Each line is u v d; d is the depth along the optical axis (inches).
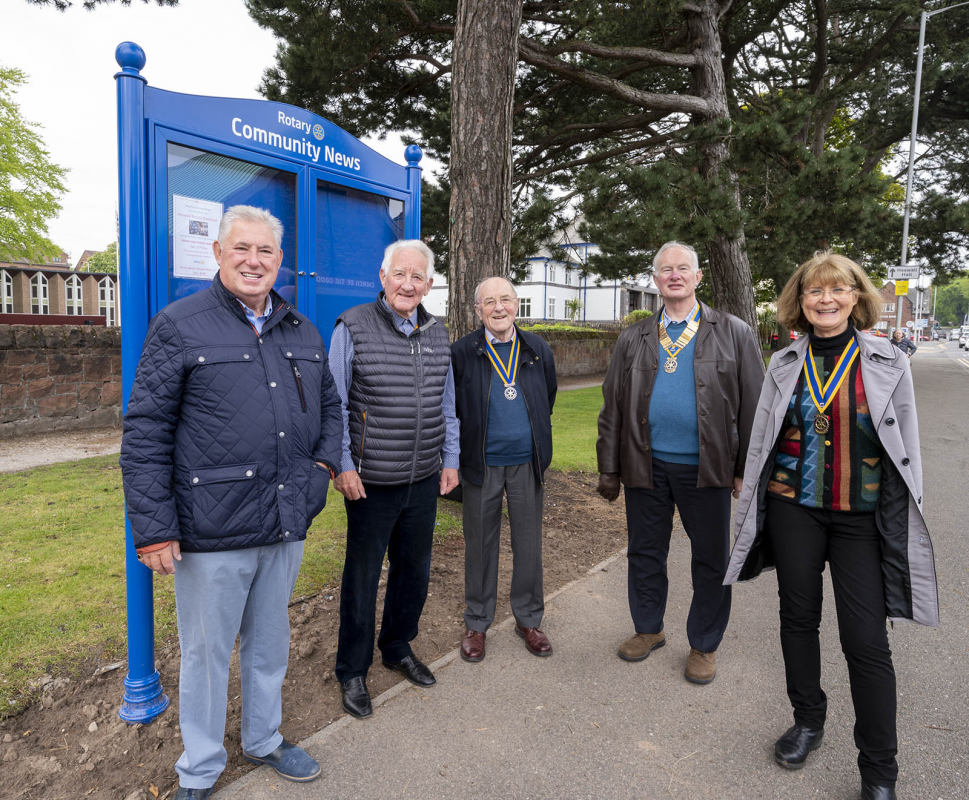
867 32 677.9
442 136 408.2
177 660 116.0
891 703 84.9
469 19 206.8
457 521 201.5
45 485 228.1
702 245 314.7
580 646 130.2
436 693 111.6
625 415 122.8
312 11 315.6
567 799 86.5
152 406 74.3
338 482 102.3
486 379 122.9
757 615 145.9
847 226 339.9
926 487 269.3
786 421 95.2
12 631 120.4
